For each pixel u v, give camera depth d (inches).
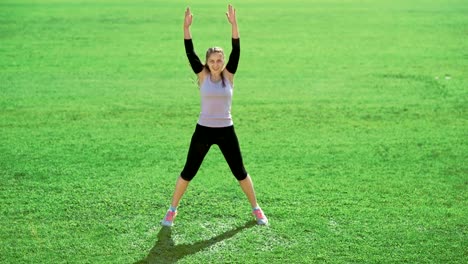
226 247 284.8
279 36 951.6
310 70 699.4
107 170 382.3
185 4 1390.3
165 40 905.5
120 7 1307.8
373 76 667.4
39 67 705.6
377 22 1103.6
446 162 400.8
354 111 526.0
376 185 360.2
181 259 273.6
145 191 347.9
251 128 477.4
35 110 521.7
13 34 943.0
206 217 315.9
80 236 294.8
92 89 601.0
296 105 545.0
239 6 1359.5
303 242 289.6
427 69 705.6
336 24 1082.7
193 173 299.7
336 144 438.9
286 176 374.6
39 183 359.9
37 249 281.7
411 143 440.8
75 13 1196.5
